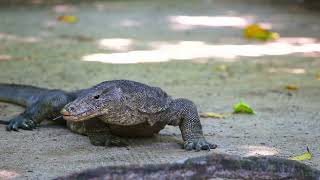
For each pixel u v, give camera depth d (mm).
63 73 15492
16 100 11906
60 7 30938
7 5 31062
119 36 22047
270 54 19031
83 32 22766
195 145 9047
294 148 9203
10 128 10188
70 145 9289
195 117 9289
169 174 6492
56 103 10148
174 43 20812
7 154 8781
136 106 8828
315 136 10000
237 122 11008
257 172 6652
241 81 15156
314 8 31125
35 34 22000
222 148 9156
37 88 11805
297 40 21719
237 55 18797
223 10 30688
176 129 10555
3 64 16562
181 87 14234
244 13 29344
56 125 10633
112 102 8609
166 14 28938
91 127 9391
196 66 16938
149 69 16328
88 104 8523
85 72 15680
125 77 15156
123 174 6434
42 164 8266
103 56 18094
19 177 7699
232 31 23719
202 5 33156
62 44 20047
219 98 13180
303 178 6738
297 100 13070
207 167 6570
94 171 6426
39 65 16547
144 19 27016
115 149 9086
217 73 16062
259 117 11438
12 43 20031
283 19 27188
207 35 22719
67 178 6457
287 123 10953
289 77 15727
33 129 10297
